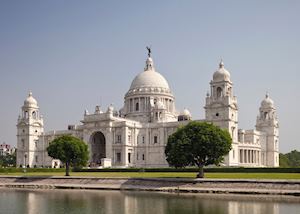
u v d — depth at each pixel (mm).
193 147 103875
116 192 93500
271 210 62562
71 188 106500
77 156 130625
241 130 195125
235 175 112312
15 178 123500
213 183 94062
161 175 120312
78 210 66125
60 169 157125
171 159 106062
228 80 169125
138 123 196000
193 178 100562
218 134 105500
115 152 189500
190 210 63875
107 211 64500
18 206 71375
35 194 91125
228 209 64188
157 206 68750
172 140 109062
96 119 194750
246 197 79438
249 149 177250
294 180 86188
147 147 191875
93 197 83375
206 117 169625
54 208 68625
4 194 91750
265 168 125000
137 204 71562
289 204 68875
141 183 103188
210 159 105500
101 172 148000
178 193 88562
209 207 66688
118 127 190125
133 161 190750
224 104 164625
